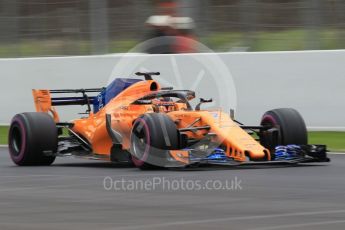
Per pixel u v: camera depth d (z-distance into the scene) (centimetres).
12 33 5584
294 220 1880
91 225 1847
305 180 2705
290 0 4872
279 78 4806
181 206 2139
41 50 5519
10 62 5578
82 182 2758
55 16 5469
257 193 2388
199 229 1769
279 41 4897
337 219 1889
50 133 3428
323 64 4675
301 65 4738
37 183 2767
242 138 3009
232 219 1906
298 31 4856
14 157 3488
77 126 3597
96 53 5366
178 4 5228
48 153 3425
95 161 3750
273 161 2984
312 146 3164
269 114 3294
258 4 4959
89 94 5259
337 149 4144
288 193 2383
